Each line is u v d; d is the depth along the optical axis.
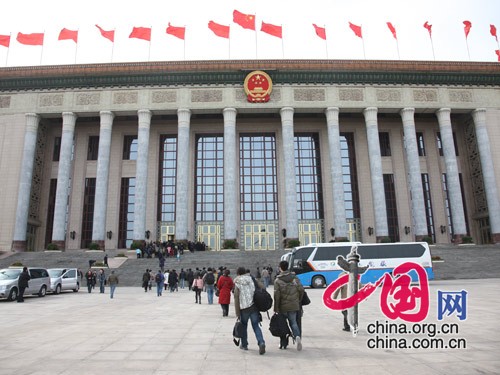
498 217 42.34
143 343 8.68
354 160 47.91
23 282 19.11
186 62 43.59
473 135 46.97
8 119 43.94
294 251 27.22
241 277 7.83
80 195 46.19
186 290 26.81
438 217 46.09
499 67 44.72
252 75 43.56
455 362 6.64
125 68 43.50
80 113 44.22
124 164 47.44
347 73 44.06
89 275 25.25
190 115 44.38
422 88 44.91
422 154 48.25
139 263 34.66
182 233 40.50
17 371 6.40
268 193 47.06
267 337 9.21
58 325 11.42
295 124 48.41
